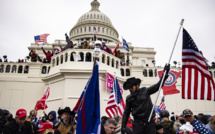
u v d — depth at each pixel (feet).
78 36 194.08
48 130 15.75
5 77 61.82
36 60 71.00
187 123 13.88
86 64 52.34
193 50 16.44
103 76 49.73
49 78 55.01
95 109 13.80
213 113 65.41
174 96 66.69
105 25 201.57
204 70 15.99
